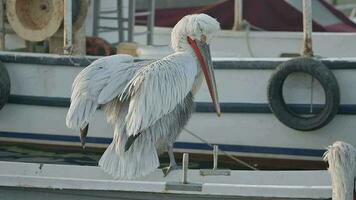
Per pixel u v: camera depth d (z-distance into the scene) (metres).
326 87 13.55
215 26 10.68
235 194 10.40
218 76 14.21
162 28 19.91
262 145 14.30
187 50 10.70
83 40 15.55
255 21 19.45
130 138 10.10
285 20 19.45
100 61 10.48
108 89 10.20
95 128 14.83
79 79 10.33
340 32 19.67
